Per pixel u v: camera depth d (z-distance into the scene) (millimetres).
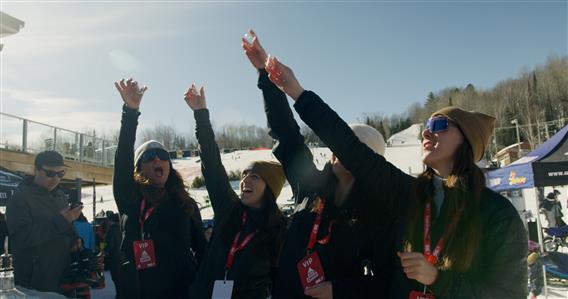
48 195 3863
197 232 3592
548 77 73938
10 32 6023
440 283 1646
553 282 8172
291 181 2748
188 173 41750
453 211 1748
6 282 3188
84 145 15609
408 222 1911
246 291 2873
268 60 2197
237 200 3145
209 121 3361
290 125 2781
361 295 2133
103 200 29359
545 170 7691
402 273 1896
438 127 1858
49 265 3695
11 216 3586
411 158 47562
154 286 3092
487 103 79812
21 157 12516
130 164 3289
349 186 2371
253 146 99625
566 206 15922
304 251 2371
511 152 39125
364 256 2238
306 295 2287
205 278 2943
